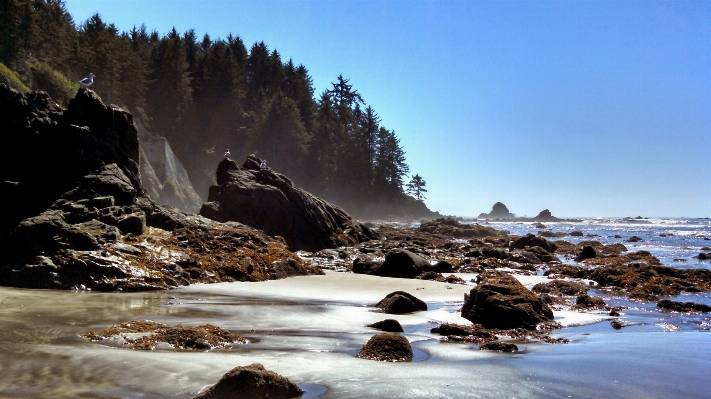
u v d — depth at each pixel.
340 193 112.62
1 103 20.66
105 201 18.66
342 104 125.94
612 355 9.56
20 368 7.49
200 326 9.84
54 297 13.36
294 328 11.03
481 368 8.46
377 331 10.99
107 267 15.06
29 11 63.44
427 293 16.64
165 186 66.44
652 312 14.59
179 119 87.69
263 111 102.56
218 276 17.52
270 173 28.95
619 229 73.56
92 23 93.06
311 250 27.83
